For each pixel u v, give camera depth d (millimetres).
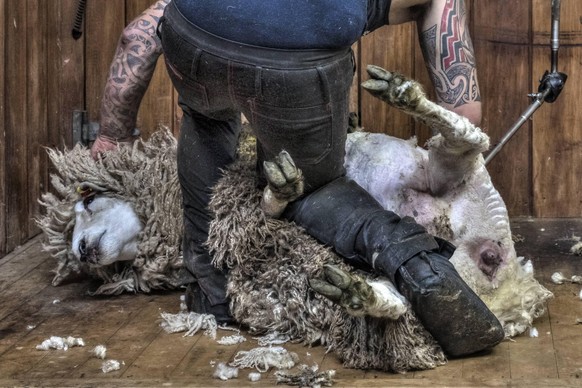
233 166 3432
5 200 4512
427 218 3367
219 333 3490
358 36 3076
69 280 4184
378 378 3008
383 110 4848
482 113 4766
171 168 3932
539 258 4215
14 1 4488
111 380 3029
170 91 4957
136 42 3938
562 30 4688
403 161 3416
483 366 3066
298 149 3135
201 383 2990
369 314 2932
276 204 3227
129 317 3711
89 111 4988
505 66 4746
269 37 2971
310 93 3014
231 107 3254
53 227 4027
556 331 3361
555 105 4734
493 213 3367
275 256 3324
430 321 3023
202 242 3543
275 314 3318
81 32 4625
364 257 3162
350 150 3490
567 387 2861
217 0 3016
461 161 3299
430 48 3705
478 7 4727
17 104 4562
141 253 3926
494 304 3316
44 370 3146
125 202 3916
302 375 2984
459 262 3332
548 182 4777
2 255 4512
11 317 3744
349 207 3217
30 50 4668
